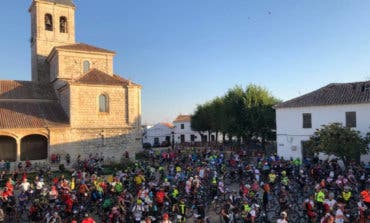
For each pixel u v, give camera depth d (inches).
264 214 719.7
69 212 759.7
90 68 1761.8
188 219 800.9
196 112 3065.9
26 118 1459.2
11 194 846.5
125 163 1533.0
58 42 1910.7
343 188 793.6
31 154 1451.8
